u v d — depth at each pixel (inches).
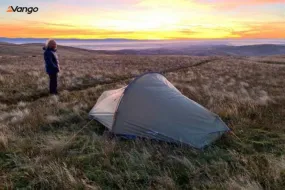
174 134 244.7
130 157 206.8
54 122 308.0
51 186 169.6
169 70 1121.4
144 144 237.8
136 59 1868.8
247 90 572.7
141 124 256.8
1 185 170.4
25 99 466.9
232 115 325.4
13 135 254.5
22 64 1291.8
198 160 207.3
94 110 315.6
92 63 1440.7
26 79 641.0
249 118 319.9
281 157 202.5
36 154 219.5
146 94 272.5
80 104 382.9
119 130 259.1
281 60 2139.5
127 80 711.1
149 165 197.2
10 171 191.0
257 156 211.5
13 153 219.3
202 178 182.2
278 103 399.2
